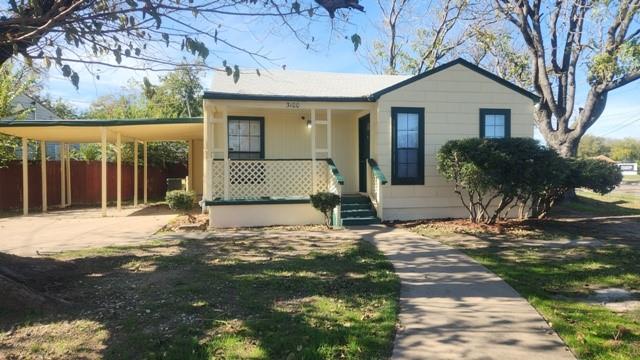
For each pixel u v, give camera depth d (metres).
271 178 12.37
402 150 12.40
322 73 15.73
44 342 4.13
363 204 12.59
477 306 5.19
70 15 3.90
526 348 4.02
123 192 21.72
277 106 12.08
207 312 4.92
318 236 10.05
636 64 13.87
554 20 16.81
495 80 12.75
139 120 14.11
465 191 12.64
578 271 6.80
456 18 24.08
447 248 8.48
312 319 4.70
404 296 5.57
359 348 3.98
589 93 15.76
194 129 15.40
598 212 14.55
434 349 4.00
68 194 19.30
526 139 10.40
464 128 12.62
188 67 4.41
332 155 14.37
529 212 12.78
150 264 7.23
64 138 16.75
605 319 4.78
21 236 10.34
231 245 8.98
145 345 4.05
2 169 17.03
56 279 6.21
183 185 21.19
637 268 6.98
